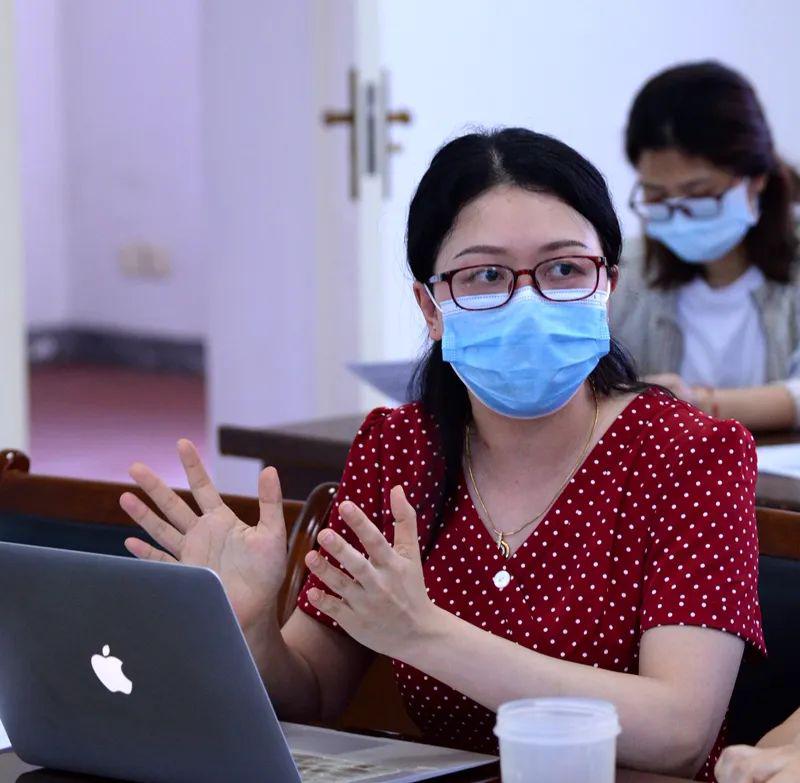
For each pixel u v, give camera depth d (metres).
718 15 6.86
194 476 2.03
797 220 3.90
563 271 1.99
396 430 2.21
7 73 4.59
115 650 1.67
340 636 2.19
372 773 1.71
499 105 6.37
